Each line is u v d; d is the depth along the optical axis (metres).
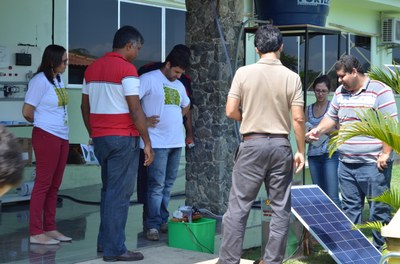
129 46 5.01
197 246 5.59
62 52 5.45
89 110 5.17
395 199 5.01
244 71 4.67
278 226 4.66
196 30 6.99
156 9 10.49
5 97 8.32
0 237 5.98
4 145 1.51
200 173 7.00
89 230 6.37
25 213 7.33
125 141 4.91
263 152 4.57
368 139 5.45
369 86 5.42
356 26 14.07
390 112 5.34
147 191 5.89
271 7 6.94
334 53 13.59
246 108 4.64
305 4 6.82
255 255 6.13
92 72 5.00
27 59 8.50
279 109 4.61
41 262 5.05
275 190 4.67
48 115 5.44
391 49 15.31
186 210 5.73
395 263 3.22
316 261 5.79
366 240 5.56
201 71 6.96
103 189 5.19
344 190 5.70
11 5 8.34
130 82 4.84
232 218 4.64
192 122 7.02
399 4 14.05
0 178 1.49
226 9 6.91
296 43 12.49
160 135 5.79
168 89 5.84
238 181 4.67
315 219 5.47
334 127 6.00
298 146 4.72
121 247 5.07
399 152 4.61
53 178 5.68
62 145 5.59
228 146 6.96
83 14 9.35
